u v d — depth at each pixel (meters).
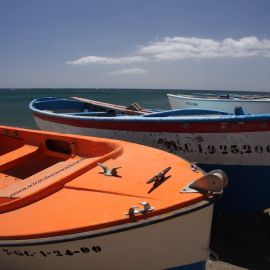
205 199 2.85
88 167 3.55
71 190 3.17
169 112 6.75
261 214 5.51
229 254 4.41
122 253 2.88
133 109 8.30
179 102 12.18
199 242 3.04
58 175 3.46
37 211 2.91
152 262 3.00
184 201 2.79
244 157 4.73
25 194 3.11
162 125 5.02
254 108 9.59
